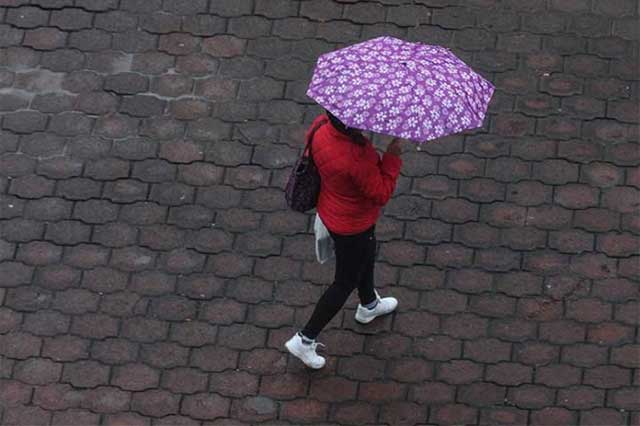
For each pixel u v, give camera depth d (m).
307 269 15.65
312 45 17.69
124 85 17.34
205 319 15.28
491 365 14.84
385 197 12.30
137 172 16.52
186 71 17.48
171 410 14.60
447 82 11.58
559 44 17.56
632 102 16.98
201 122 16.97
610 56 17.44
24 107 17.14
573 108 16.94
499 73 17.28
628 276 15.48
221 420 14.52
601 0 17.92
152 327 15.22
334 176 12.08
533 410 14.52
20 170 16.55
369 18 17.91
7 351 15.05
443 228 15.94
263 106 17.09
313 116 16.97
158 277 15.61
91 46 17.72
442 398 14.62
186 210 16.17
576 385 14.67
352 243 12.91
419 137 11.19
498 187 16.25
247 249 15.81
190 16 17.98
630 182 16.27
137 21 17.95
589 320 15.14
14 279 15.62
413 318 15.23
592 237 15.80
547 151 16.55
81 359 14.98
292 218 16.08
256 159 16.61
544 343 14.99
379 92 11.32
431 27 17.78
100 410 14.61
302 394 14.68
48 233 15.99
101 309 15.37
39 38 17.78
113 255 15.80
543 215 15.99
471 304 15.30
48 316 15.32
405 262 15.68
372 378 14.78
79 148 16.73
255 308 15.34
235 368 14.89
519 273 15.54
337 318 15.27
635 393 14.60
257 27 17.89
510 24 17.78
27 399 14.70
